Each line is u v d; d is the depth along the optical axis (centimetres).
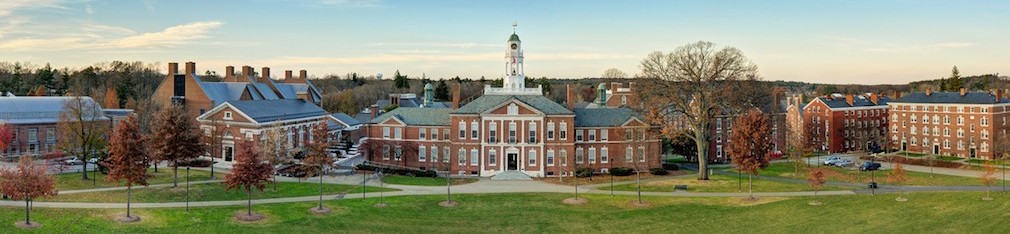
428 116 10188
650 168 9919
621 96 14038
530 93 10906
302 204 6594
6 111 10000
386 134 10238
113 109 12375
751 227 5747
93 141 7806
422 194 7462
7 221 5184
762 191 7750
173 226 5484
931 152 13938
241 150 6091
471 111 9825
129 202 5844
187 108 12369
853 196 7150
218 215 5928
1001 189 7738
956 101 13475
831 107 15025
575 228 5853
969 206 5934
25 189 5072
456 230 5753
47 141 10419
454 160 9856
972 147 13212
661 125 9481
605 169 9975
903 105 14525
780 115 13275
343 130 12081
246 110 9431
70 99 9444
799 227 5625
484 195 7456
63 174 7762
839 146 15150
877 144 15138
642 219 6194
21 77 17900
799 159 10669
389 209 6506
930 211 5888
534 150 9706
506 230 5778
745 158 7356
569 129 9738
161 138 7044
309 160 6750
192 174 8238
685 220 6125
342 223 5853
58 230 5119
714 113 9169
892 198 6712
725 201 7075
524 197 7338
